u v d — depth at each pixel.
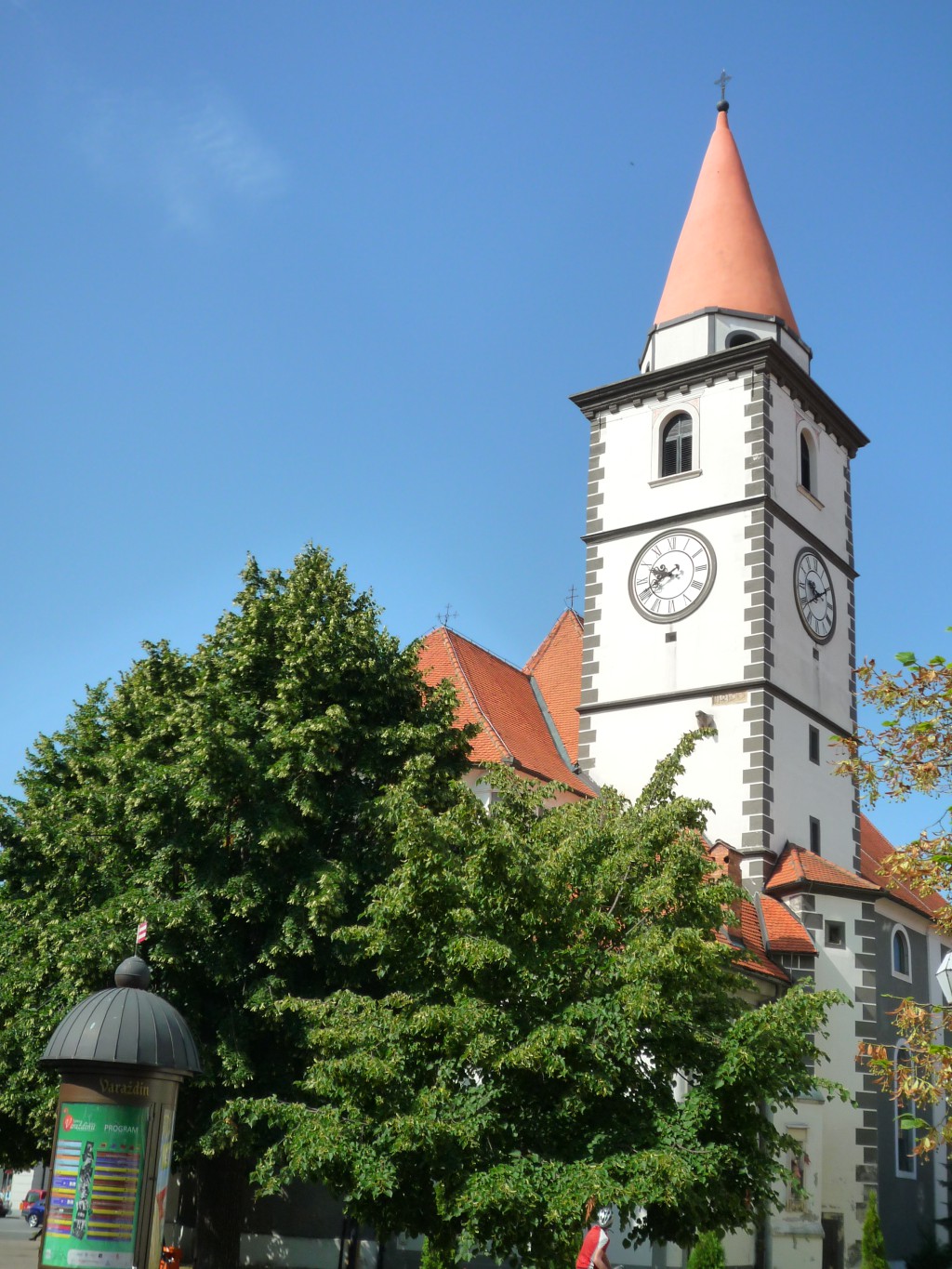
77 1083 18.55
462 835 23.22
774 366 46.41
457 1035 20.80
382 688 31.78
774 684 43.81
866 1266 37.34
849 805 46.81
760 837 42.03
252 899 28.05
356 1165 20.38
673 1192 18.81
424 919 22.73
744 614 44.28
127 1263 18.16
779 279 49.66
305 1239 35.31
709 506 45.91
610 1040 20.95
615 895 23.67
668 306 49.38
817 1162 37.72
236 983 28.66
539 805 27.28
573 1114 20.59
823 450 49.69
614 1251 33.56
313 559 33.81
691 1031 22.14
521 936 22.42
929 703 22.17
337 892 27.53
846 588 49.66
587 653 47.19
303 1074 28.08
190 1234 38.84
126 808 29.31
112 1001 18.86
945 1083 21.45
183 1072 18.94
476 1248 21.59
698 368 47.03
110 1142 18.38
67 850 29.98
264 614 32.16
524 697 48.47
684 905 23.09
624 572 47.25
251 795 29.02
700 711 44.09
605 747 45.72
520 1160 19.73
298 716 30.30
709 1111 20.67
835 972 40.31
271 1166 22.33
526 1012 21.72
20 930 30.23
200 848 28.69
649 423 48.22
